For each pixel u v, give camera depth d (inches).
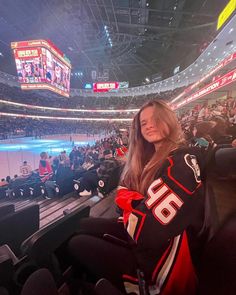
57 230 49.0
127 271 41.3
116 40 1366.9
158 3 914.1
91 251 46.3
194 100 679.1
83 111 1830.7
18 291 41.7
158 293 36.2
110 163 155.7
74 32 1285.7
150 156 46.6
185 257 36.3
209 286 48.7
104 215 116.6
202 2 831.7
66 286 49.9
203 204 35.3
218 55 831.1
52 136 1293.1
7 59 1624.0
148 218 33.1
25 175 309.7
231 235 59.7
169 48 1385.3
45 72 961.5
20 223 65.4
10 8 1010.1
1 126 1000.2
